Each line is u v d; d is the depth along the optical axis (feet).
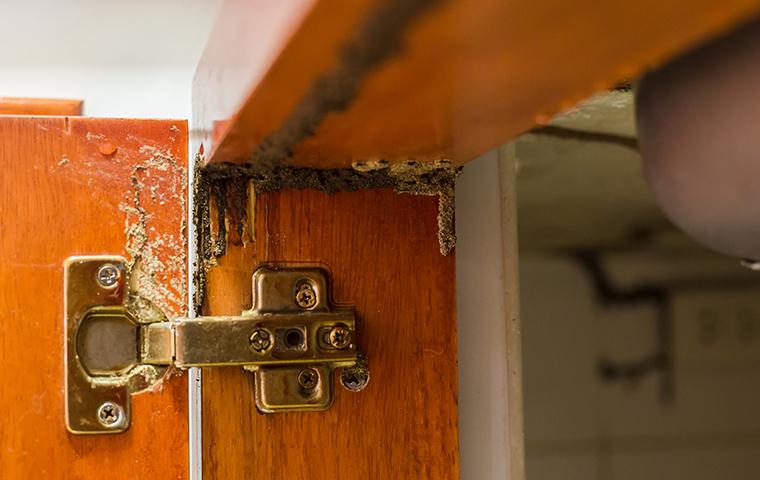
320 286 1.82
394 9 0.72
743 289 6.45
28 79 2.24
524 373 6.22
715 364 6.44
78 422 1.65
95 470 1.66
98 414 1.66
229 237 1.80
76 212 1.69
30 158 1.67
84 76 2.27
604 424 6.31
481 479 2.23
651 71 1.25
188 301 1.77
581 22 0.76
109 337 1.69
